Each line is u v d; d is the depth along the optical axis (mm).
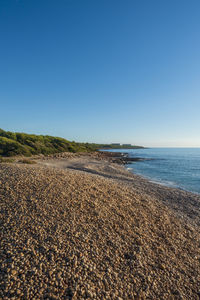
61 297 3576
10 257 4281
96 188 9641
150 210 8789
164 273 4859
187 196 14062
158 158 59469
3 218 5586
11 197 6797
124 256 5109
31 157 32750
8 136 42375
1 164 11195
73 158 40312
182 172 28344
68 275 4047
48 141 54938
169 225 7711
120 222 6762
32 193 7328
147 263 5059
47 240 4941
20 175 8992
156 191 14570
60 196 7484
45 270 4062
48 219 5836
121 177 19859
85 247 5004
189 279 4863
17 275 3891
